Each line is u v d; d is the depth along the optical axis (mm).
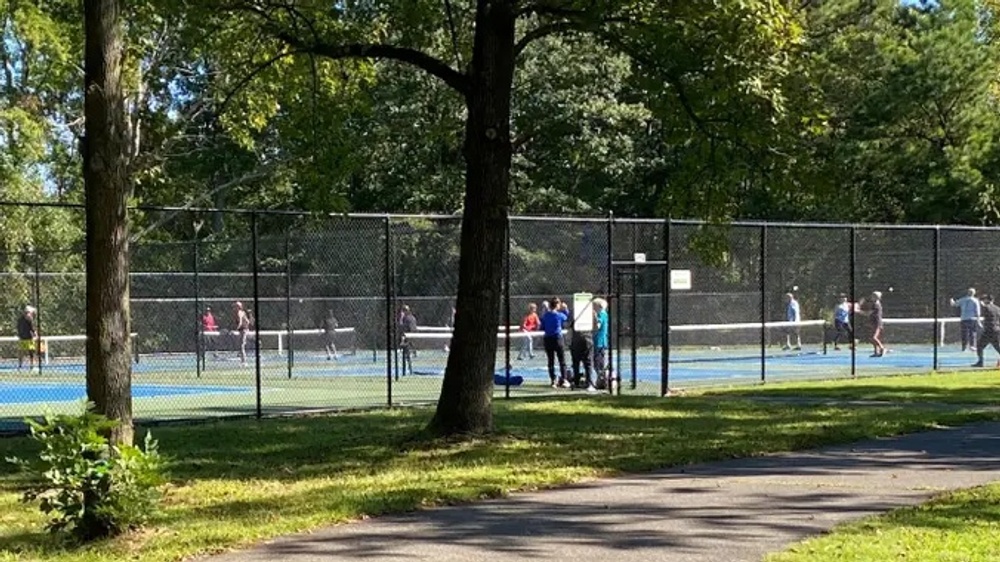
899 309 38906
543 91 41719
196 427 17094
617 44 15922
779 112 14992
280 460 13445
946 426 16406
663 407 19266
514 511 10117
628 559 8156
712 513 9859
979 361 30734
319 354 35594
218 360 33094
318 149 17125
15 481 12195
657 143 47125
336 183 17359
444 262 38781
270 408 20594
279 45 17234
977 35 49812
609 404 19812
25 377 28250
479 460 13086
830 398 21078
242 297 33750
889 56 46406
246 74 17891
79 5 28766
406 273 38469
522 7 15352
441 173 44000
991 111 47094
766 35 14273
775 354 37125
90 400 9281
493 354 15133
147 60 30031
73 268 33312
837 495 10688
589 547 8578
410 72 39750
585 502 10523
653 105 16719
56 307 31844
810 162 16938
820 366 32188
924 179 46594
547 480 11625
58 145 34812
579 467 12469
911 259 38688
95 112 9289
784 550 8273
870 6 50031
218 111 20562
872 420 16875
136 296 32188
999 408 18750
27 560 8336
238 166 46219
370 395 23969
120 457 8883
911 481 11469
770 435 15125
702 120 16391
